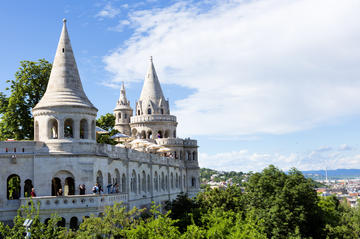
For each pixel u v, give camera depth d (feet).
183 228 188.44
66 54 186.09
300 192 234.58
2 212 167.12
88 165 174.40
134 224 150.41
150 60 380.99
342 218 317.01
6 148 169.58
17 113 226.38
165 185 295.28
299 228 226.38
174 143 351.46
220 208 208.85
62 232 137.28
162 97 375.04
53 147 173.47
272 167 246.88
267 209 226.79
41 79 234.38
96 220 143.23
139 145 290.35
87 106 180.34
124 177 214.69
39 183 170.19
